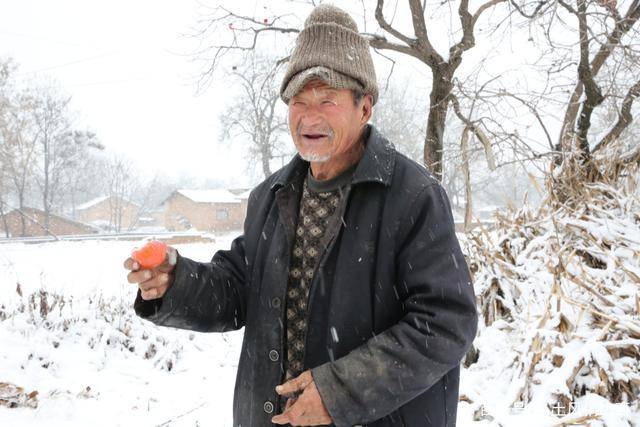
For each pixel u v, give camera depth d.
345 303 1.39
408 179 1.43
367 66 1.47
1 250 15.05
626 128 7.09
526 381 3.59
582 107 6.76
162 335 5.43
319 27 1.45
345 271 1.41
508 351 4.16
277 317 1.52
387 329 1.33
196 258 14.98
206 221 54.00
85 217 66.94
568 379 3.38
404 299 1.36
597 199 5.59
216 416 3.73
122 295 7.30
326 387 1.19
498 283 4.85
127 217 70.62
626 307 3.79
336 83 1.39
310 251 1.53
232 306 1.66
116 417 3.55
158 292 1.49
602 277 4.48
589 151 6.49
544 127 6.52
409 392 1.21
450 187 23.75
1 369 3.87
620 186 5.91
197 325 1.57
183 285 1.49
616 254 4.82
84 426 3.35
